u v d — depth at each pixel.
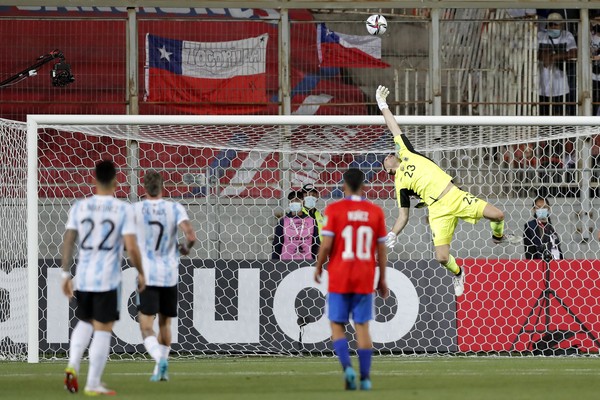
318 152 54.44
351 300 27.45
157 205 31.86
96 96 61.09
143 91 61.12
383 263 28.16
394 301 49.28
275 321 48.81
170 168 52.66
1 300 47.88
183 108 61.62
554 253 51.66
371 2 61.25
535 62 61.91
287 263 49.12
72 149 59.06
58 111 61.03
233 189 57.41
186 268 48.66
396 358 46.78
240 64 61.69
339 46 62.16
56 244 57.47
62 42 61.00
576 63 62.12
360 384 27.55
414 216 58.22
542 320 49.62
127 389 28.69
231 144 55.72
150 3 60.91
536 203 51.97
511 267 49.78
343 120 47.00
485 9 62.25
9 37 60.66
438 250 44.75
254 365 41.59
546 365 41.16
